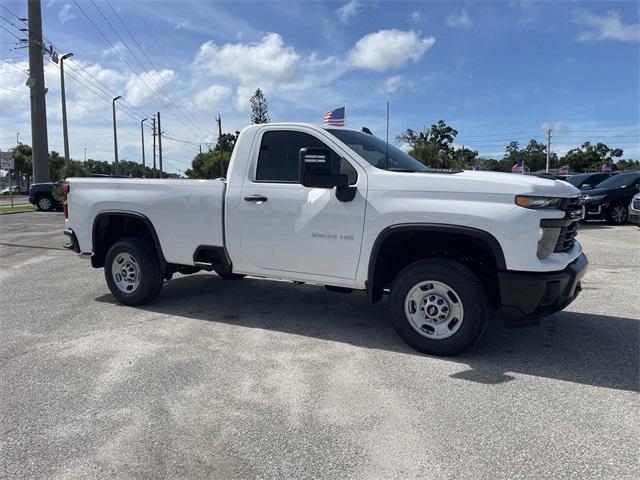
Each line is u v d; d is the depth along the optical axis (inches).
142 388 148.7
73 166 1331.2
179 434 123.1
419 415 131.7
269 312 230.7
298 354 176.6
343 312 231.0
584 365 165.5
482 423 127.6
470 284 164.2
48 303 247.6
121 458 113.1
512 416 131.0
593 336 194.4
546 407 135.8
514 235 156.3
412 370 161.6
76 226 248.8
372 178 178.1
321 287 282.0
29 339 192.5
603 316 220.5
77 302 249.4
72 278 310.8
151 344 187.0
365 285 182.5
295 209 191.3
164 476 106.7
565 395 143.0
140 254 231.1
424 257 187.9
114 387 149.5
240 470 108.7
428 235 176.2
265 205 197.6
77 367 164.9
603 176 701.9
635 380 153.4
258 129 204.8
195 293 267.4
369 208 176.7
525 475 106.0
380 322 215.3
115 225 250.2
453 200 165.0
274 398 142.1
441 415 131.7
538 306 159.3
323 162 170.2
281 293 267.4
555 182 166.4
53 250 443.8
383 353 177.5
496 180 161.8
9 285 290.2
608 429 124.1
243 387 149.3
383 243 177.8
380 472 107.6
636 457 112.1
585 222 646.5
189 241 218.7
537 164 3410.4
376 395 143.5
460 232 162.2
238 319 219.6
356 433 123.2
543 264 157.0
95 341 190.2
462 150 2982.3
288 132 198.5
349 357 173.5
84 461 112.0
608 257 368.8
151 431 124.6
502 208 158.1
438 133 2217.0
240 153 207.3
